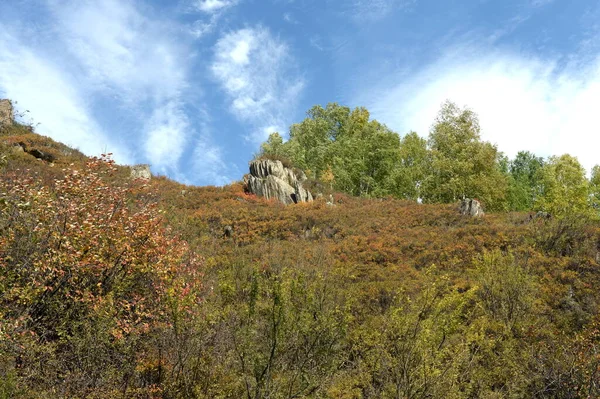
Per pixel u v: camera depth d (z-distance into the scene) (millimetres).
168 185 31469
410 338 8758
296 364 8453
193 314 8719
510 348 11016
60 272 9188
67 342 8773
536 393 10328
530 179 63250
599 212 36688
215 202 28953
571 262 17562
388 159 48375
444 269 18656
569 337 12391
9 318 8359
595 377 9945
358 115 63344
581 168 45906
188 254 12820
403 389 8391
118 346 8992
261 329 8578
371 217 27547
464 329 10547
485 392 9602
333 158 48938
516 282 13562
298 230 24953
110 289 10406
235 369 8336
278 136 53094
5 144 28125
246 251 20203
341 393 8828
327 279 12492
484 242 20594
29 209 10102
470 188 43906
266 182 32219
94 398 7891
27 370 7789
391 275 17703
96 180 12016
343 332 9453
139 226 11492
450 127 48125
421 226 25594
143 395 8250
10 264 9492
